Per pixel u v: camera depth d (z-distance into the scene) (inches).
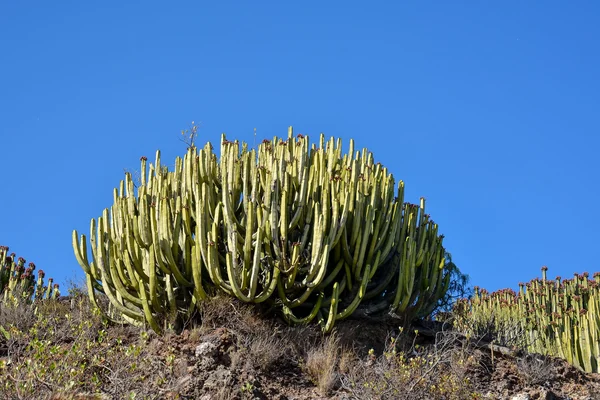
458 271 615.5
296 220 440.5
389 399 388.2
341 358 430.9
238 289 422.0
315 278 431.5
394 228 470.3
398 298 450.0
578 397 430.9
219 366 408.5
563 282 538.9
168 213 440.8
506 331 488.1
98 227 456.8
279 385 411.2
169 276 437.1
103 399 370.3
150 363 399.9
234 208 455.5
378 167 493.0
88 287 457.4
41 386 365.4
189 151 462.0
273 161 450.9
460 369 421.4
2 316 448.1
